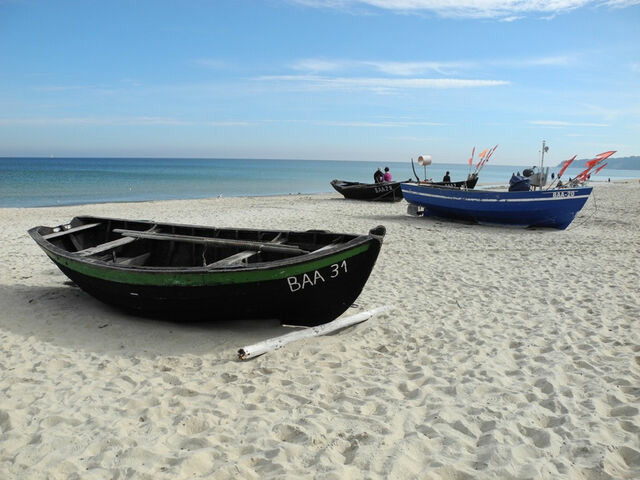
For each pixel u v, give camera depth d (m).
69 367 5.06
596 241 12.59
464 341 5.75
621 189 37.34
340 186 26.38
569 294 7.56
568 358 5.11
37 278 8.76
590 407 4.05
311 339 5.77
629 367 4.82
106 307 7.03
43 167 93.56
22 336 5.90
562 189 14.27
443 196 16.44
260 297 5.62
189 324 6.34
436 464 3.31
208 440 3.64
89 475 3.25
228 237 7.63
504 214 15.05
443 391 4.46
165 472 3.26
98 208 22.72
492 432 3.68
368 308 7.10
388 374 4.87
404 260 10.30
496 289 7.99
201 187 44.69
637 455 3.35
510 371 4.89
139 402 4.27
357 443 3.59
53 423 3.92
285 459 3.41
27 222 16.94
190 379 4.76
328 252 5.55
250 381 4.70
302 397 4.34
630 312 6.61
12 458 3.45
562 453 3.43
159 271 5.64
